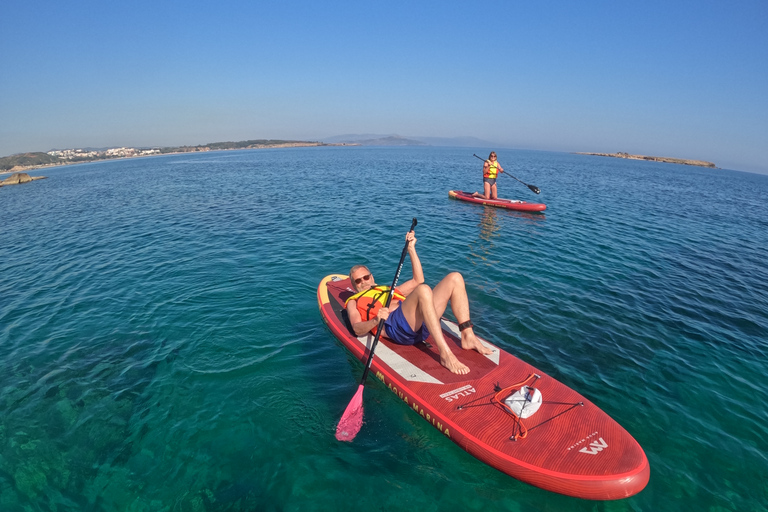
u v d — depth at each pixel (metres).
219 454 3.81
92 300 7.37
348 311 5.18
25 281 8.66
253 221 13.47
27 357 5.52
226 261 9.25
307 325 6.14
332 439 3.98
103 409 4.43
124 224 13.98
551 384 4.23
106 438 4.02
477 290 7.57
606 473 3.22
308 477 3.57
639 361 5.39
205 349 5.53
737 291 8.03
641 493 3.44
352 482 3.52
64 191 26.20
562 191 23.22
